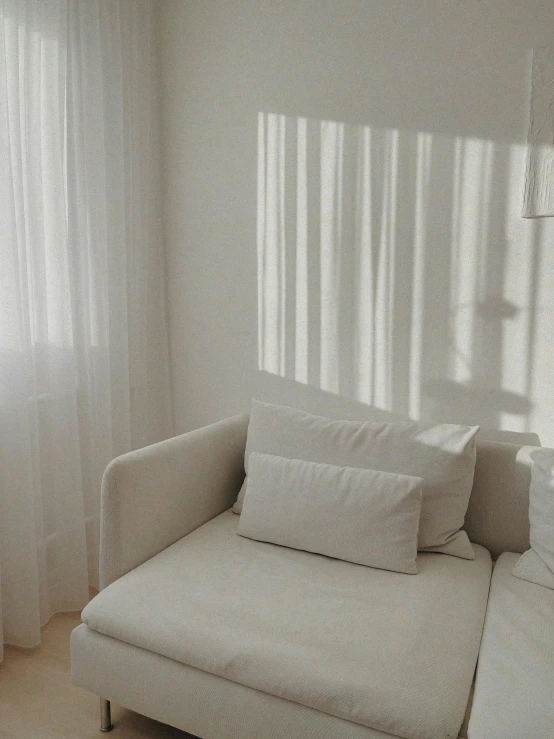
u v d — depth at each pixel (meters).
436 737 1.26
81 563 2.41
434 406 2.36
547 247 2.11
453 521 1.96
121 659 1.63
